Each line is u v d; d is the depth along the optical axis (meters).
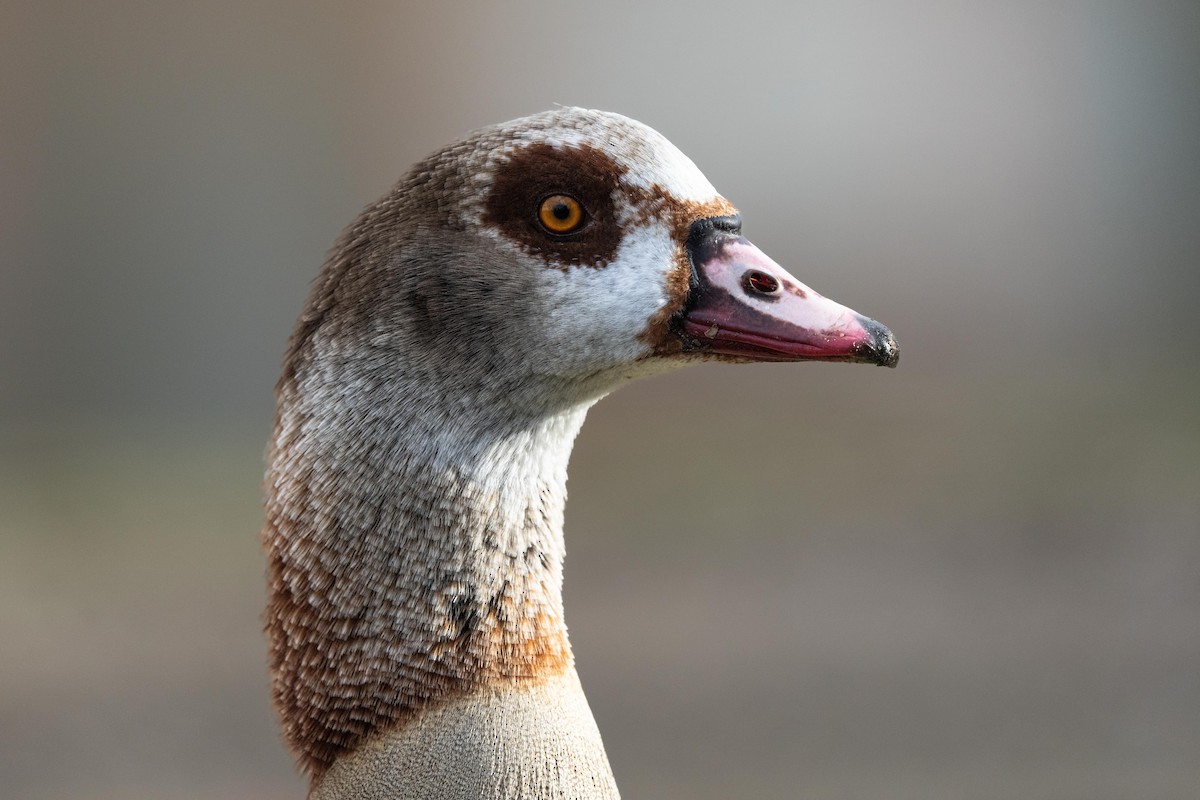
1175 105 13.52
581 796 3.88
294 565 3.89
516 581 3.89
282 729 3.90
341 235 3.91
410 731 3.88
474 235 3.90
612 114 3.92
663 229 3.91
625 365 3.91
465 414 3.90
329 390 3.89
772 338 3.91
